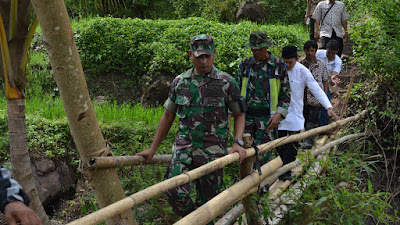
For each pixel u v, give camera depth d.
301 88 4.43
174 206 3.01
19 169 2.85
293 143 4.30
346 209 3.15
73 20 10.18
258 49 3.89
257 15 11.88
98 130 2.50
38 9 2.14
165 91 8.09
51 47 2.22
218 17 11.83
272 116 3.91
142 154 2.93
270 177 3.38
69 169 5.28
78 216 4.86
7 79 2.67
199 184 3.05
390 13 5.95
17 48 2.66
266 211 3.02
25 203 1.44
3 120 5.25
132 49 8.59
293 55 4.34
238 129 2.97
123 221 2.55
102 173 2.51
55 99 7.90
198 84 2.89
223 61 8.16
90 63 8.84
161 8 12.66
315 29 7.77
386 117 6.28
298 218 3.34
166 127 3.09
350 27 9.66
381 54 6.06
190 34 8.93
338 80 6.04
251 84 3.97
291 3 12.18
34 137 5.17
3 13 2.58
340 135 5.85
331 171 3.78
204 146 2.90
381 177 5.84
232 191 2.75
